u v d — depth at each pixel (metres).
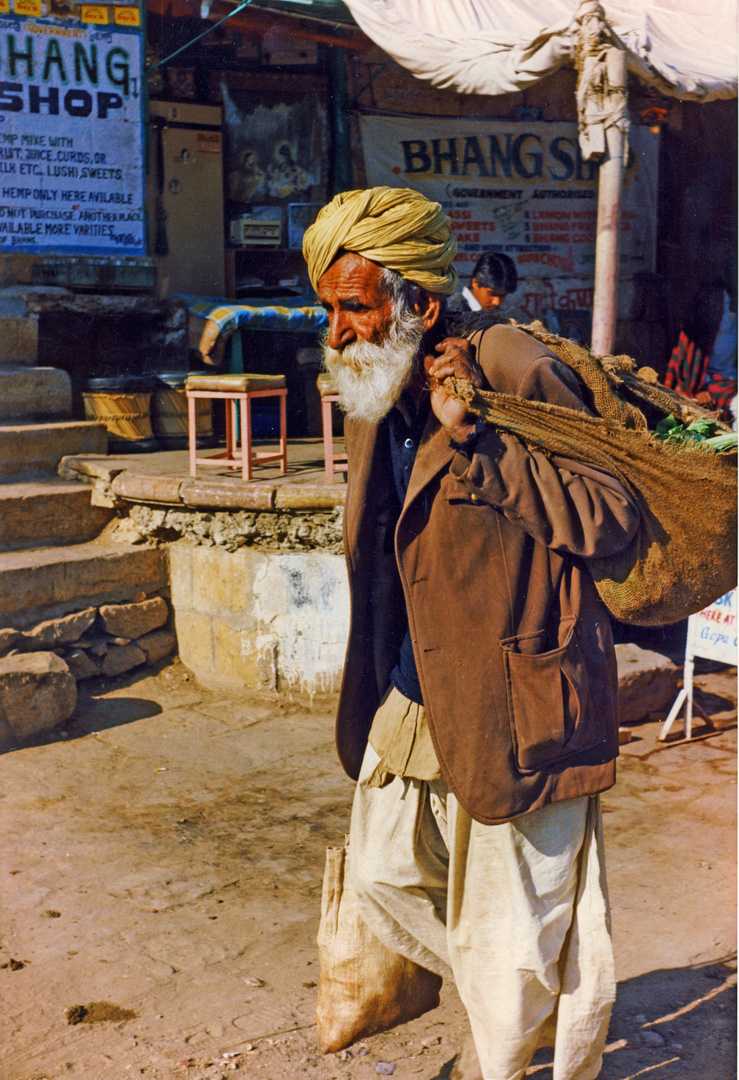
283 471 5.57
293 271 9.16
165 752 4.58
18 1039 2.59
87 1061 2.49
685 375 10.34
